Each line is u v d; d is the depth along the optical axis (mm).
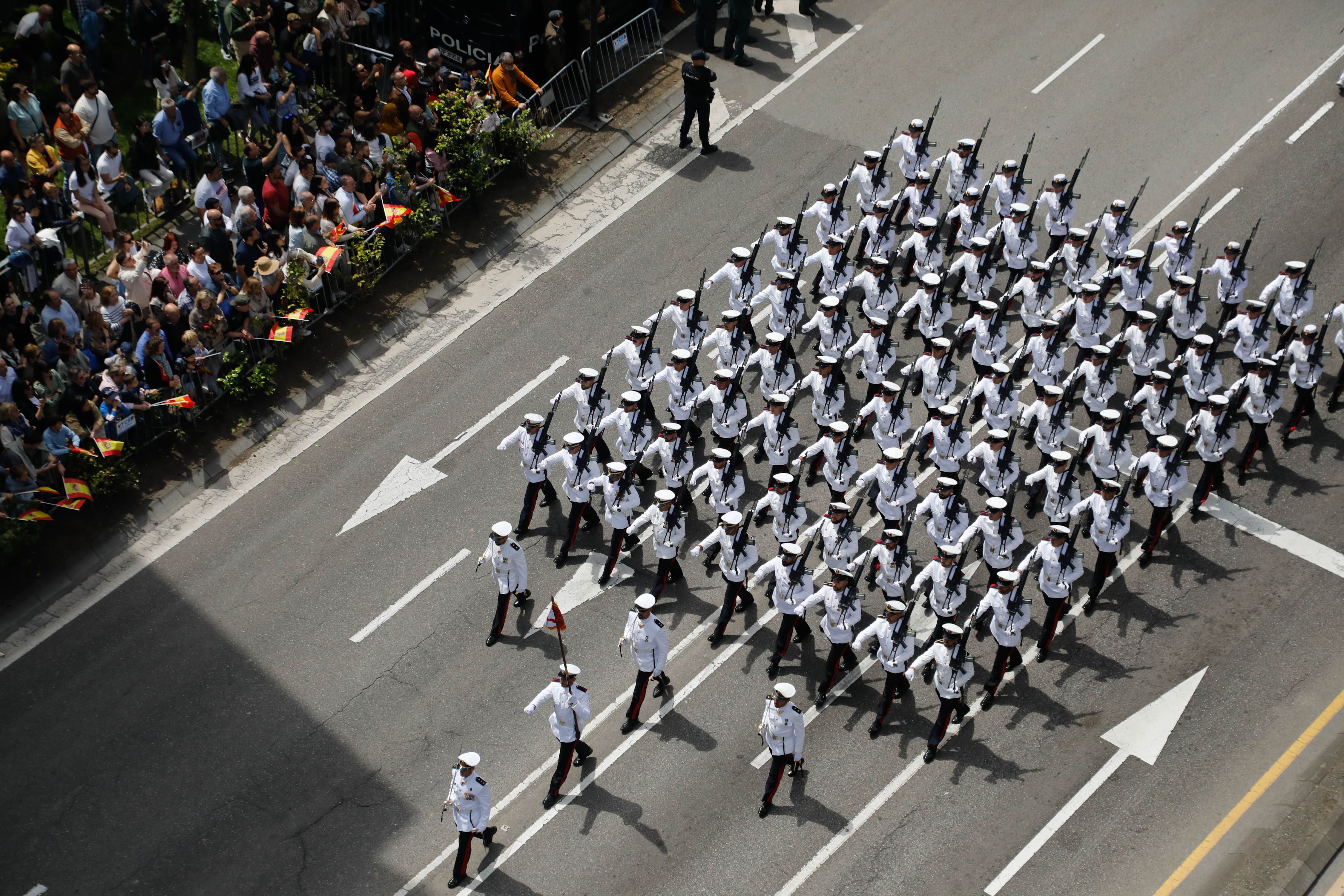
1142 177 29969
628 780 19547
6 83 27578
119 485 23094
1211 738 19984
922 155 28781
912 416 25406
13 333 22766
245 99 27766
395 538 22906
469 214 28953
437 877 18438
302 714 20359
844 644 20312
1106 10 34656
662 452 22547
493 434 24703
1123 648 21328
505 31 30344
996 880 18250
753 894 18141
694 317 24797
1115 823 18922
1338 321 26531
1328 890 18125
